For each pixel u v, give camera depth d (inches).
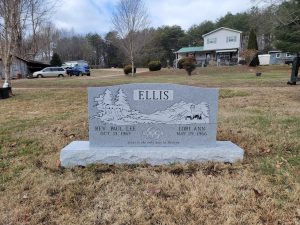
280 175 159.8
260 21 624.4
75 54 3380.9
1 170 179.5
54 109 402.3
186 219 126.3
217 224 122.5
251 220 123.4
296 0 440.5
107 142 181.6
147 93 177.9
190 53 2319.1
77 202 140.8
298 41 598.5
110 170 173.0
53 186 154.2
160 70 1601.9
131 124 180.1
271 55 2022.6
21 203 140.7
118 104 178.7
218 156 178.5
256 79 746.8
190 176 164.1
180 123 180.5
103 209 135.2
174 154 176.9
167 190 148.9
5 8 520.4
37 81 1024.9
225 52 2194.9
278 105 359.6
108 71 2113.7
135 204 137.4
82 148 180.2
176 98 178.9
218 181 155.8
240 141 218.1
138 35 1562.5
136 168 172.7
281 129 243.3
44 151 211.0
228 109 343.9
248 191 144.6
